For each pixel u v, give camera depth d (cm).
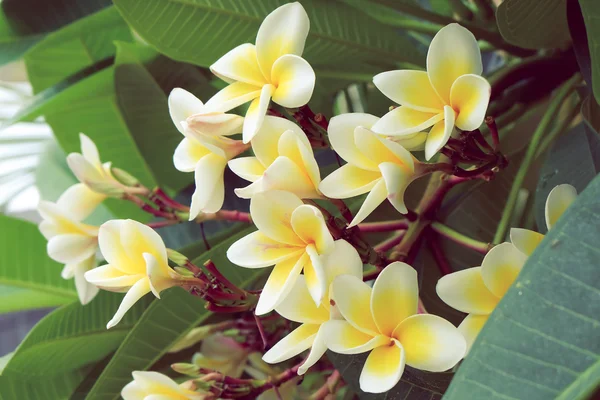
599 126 69
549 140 80
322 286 54
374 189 56
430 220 70
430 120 56
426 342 55
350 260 57
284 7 60
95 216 107
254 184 58
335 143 58
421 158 75
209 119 60
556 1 68
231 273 74
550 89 80
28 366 83
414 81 57
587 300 48
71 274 82
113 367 76
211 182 62
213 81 93
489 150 61
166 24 73
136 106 91
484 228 83
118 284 62
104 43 97
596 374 46
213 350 82
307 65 58
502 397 47
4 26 91
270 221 57
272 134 59
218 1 72
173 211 81
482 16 82
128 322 85
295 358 83
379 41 79
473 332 57
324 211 60
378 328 56
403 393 64
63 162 116
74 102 94
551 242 49
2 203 134
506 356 48
